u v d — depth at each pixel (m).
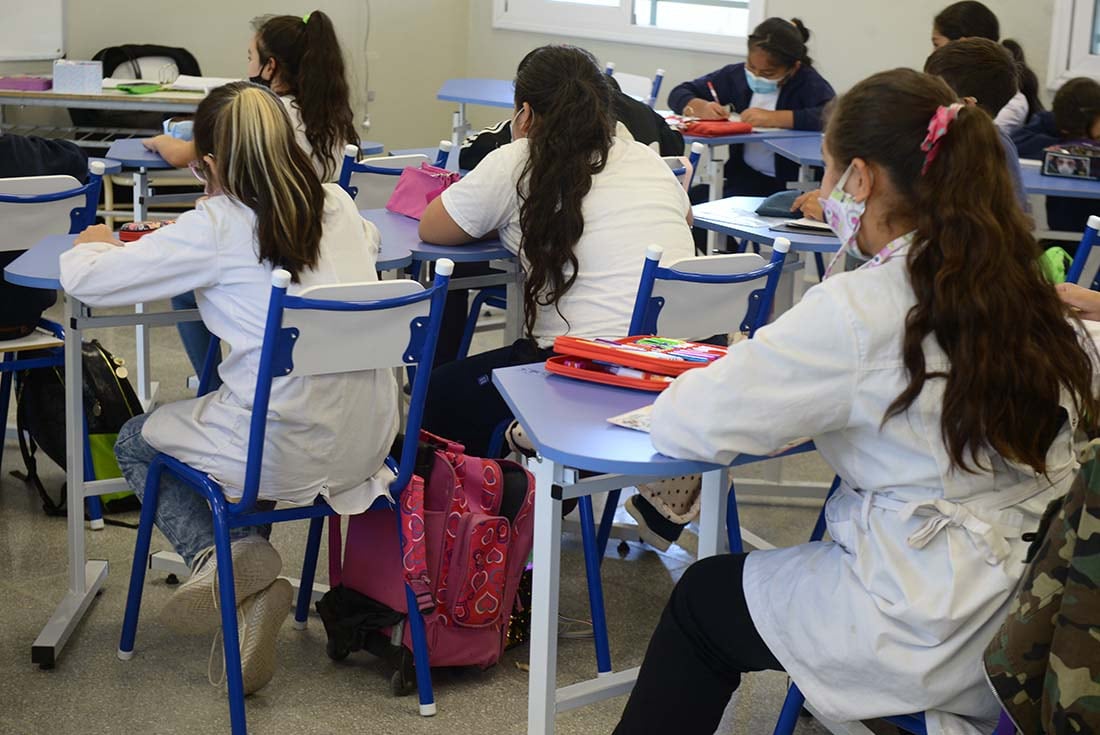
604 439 1.61
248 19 6.63
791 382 1.47
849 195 1.52
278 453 2.11
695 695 1.66
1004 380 1.41
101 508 3.11
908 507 1.48
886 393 1.45
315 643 2.54
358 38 7.03
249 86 2.15
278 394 2.09
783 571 1.59
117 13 6.19
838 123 1.51
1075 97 4.32
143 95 5.17
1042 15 5.39
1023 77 4.74
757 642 1.60
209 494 2.13
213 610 2.21
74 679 2.38
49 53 5.94
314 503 2.21
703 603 1.65
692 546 3.10
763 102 5.28
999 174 1.45
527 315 2.68
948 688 1.45
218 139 2.10
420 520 2.27
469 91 5.30
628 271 2.61
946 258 1.42
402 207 3.14
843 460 1.54
